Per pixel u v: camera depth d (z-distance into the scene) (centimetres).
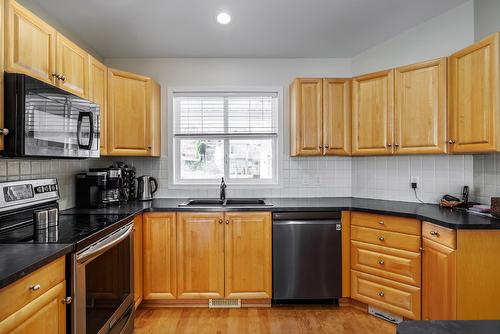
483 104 187
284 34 262
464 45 229
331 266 246
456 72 209
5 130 131
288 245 245
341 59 310
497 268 174
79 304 138
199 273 248
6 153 135
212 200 296
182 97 312
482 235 175
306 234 245
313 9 226
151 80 278
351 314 239
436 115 222
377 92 254
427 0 221
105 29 248
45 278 119
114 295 180
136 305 230
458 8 231
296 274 245
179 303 254
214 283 248
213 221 248
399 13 235
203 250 248
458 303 174
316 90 275
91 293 151
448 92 217
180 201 285
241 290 248
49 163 214
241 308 251
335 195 312
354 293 244
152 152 280
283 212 246
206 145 318
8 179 176
